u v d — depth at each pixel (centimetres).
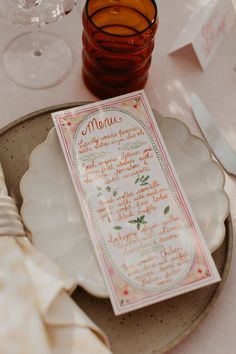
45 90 59
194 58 62
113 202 50
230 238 51
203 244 49
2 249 46
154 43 60
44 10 52
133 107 53
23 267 45
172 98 60
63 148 51
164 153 52
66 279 46
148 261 48
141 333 47
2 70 60
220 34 62
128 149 52
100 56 54
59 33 63
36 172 50
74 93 59
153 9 53
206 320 50
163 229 49
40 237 48
